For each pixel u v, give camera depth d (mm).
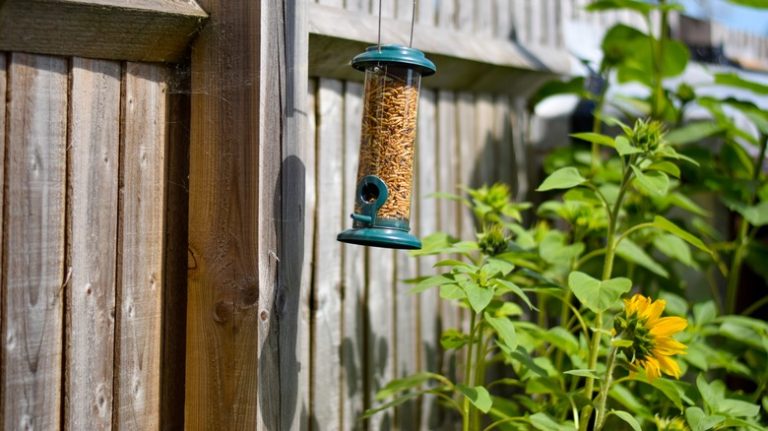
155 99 2521
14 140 2268
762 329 3133
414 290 2578
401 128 2547
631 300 2572
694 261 4145
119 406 2459
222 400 2514
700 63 5129
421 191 3480
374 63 2525
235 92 2504
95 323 2410
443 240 2928
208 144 2529
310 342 3010
